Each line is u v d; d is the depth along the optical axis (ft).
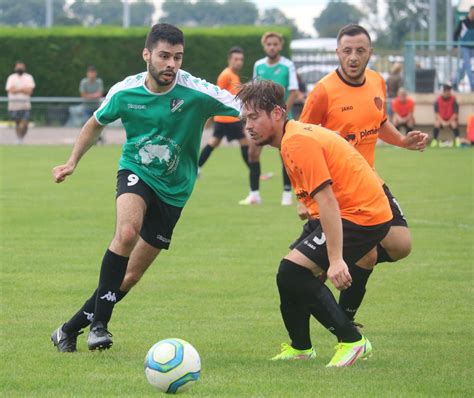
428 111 190.49
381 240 42.37
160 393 36.58
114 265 43.21
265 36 103.09
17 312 52.80
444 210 96.53
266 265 67.46
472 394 36.70
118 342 46.32
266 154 181.57
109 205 101.40
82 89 193.36
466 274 64.23
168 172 44.96
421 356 43.37
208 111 45.14
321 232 40.73
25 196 109.40
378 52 223.51
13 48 228.84
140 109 44.42
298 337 42.88
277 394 36.47
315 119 50.16
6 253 71.77
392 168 143.33
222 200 106.22
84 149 45.62
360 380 38.73
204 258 70.23
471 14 191.31
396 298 56.85
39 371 40.37
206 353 44.16
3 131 194.49
